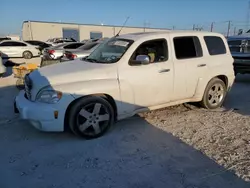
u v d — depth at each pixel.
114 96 4.05
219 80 5.41
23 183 2.85
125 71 4.13
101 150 3.63
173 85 4.65
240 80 9.50
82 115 3.86
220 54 5.43
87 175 3.01
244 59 8.59
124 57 4.19
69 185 2.82
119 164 3.25
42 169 3.14
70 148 3.69
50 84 3.73
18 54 19.08
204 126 4.50
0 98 6.54
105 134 4.14
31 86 3.90
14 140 3.96
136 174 3.02
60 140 3.96
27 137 4.07
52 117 3.68
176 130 4.33
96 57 4.67
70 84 3.79
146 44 4.41
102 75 3.99
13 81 9.16
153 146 3.74
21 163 3.28
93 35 46.38
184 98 4.95
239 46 8.77
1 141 3.92
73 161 3.33
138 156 3.45
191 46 4.95
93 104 3.92
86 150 3.63
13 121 4.78
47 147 3.72
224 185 2.79
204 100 5.32
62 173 3.05
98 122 4.01
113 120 4.18
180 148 3.67
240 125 4.53
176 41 4.73
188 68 4.79
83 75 3.92
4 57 18.64
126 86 4.12
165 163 3.26
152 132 4.25
